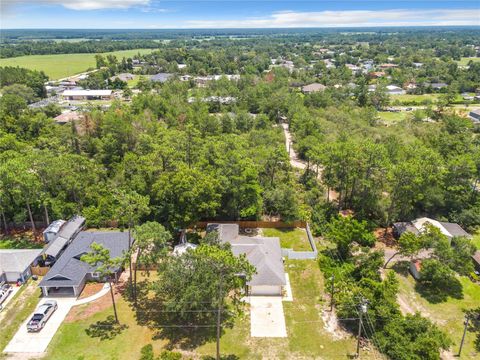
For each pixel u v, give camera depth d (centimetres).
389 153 6066
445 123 8581
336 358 2905
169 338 3091
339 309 3288
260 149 6081
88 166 5191
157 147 5231
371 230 4938
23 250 3981
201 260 2981
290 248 4478
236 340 3077
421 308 3494
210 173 4719
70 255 3891
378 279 3600
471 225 5116
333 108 10188
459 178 5231
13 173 4212
